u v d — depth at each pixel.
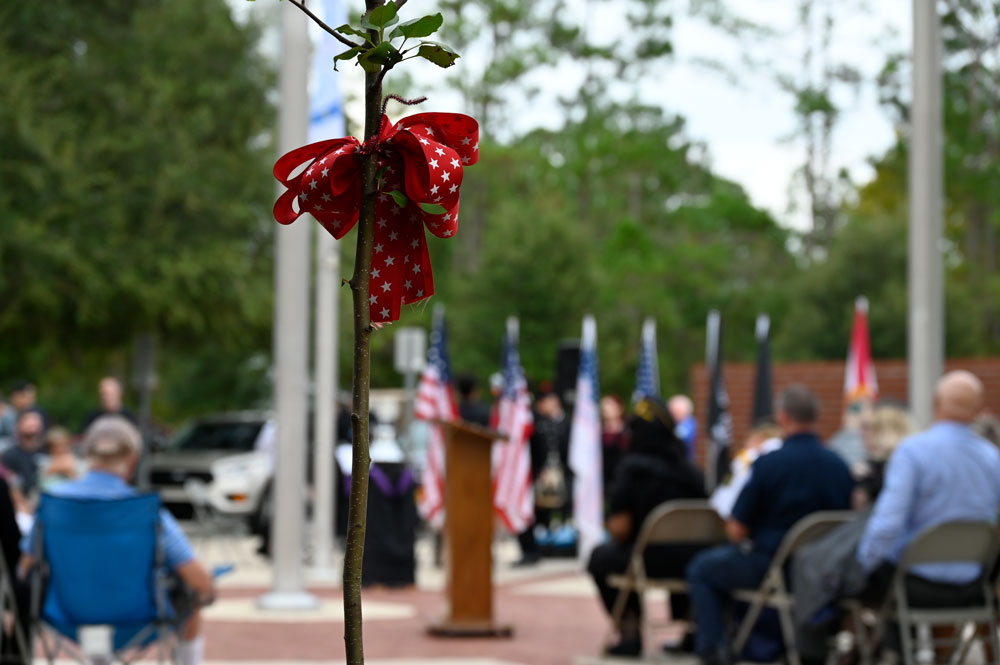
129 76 23.41
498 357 40.75
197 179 23.09
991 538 6.71
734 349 51.88
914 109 9.34
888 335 40.91
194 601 6.11
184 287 22.64
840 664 7.71
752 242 54.72
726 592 7.78
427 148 1.79
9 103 21.81
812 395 7.87
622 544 8.64
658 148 52.72
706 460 22.58
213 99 23.98
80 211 22.14
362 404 1.78
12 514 6.12
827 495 7.72
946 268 52.19
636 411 8.69
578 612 11.27
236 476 18.55
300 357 11.07
